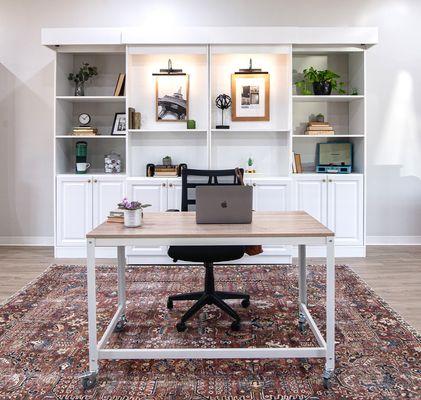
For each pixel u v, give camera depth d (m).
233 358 2.38
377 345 2.60
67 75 4.96
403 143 5.28
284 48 4.56
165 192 4.50
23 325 2.90
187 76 4.88
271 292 3.58
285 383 2.19
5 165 5.29
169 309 3.20
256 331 2.80
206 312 3.14
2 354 2.50
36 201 5.29
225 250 2.90
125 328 2.86
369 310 3.15
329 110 5.14
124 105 5.14
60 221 4.69
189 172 3.42
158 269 4.30
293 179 4.66
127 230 2.35
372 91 5.24
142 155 4.98
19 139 5.27
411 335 2.73
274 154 4.98
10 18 5.17
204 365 2.39
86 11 5.14
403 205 5.32
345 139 5.14
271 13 5.13
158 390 2.13
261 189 4.51
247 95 4.91
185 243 2.24
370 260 4.59
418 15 5.20
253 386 2.17
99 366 2.37
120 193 4.66
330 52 4.88
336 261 4.55
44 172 5.29
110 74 5.10
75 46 4.61
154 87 4.92
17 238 5.31
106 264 4.48
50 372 2.31
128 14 5.14
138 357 2.23
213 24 5.13
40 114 5.25
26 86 5.23
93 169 5.19
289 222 2.56
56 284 3.77
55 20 5.16
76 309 3.18
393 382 2.19
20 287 3.71
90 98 4.72
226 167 4.99
